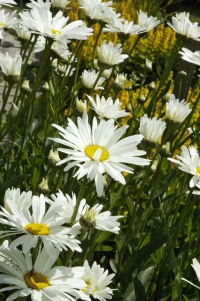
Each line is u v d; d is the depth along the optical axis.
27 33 1.51
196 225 1.44
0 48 3.60
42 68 1.28
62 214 0.96
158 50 3.59
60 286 0.91
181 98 1.87
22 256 0.92
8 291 1.05
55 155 1.21
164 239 1.16
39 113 1.92
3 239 1.00
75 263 1.08
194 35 1.44
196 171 1.11
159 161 1.38
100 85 1.55
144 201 1.41
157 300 1.24
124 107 2.32
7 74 1.27
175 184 1.41
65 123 1.37
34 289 0.90
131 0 4.39
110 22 1.51
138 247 1.25
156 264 1.25
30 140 1.43
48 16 1.25
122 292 1.18
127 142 0.98
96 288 1.00
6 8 4.50
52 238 0.92
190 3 5.15
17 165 1.38
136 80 3.40
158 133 1.11
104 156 0.97
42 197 0.96
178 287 1.13
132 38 3.55
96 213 0.98
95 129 0.99
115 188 1.40
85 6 1.48
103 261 1.30
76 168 1.31
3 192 1.12
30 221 0.94
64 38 1.23
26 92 1.40
